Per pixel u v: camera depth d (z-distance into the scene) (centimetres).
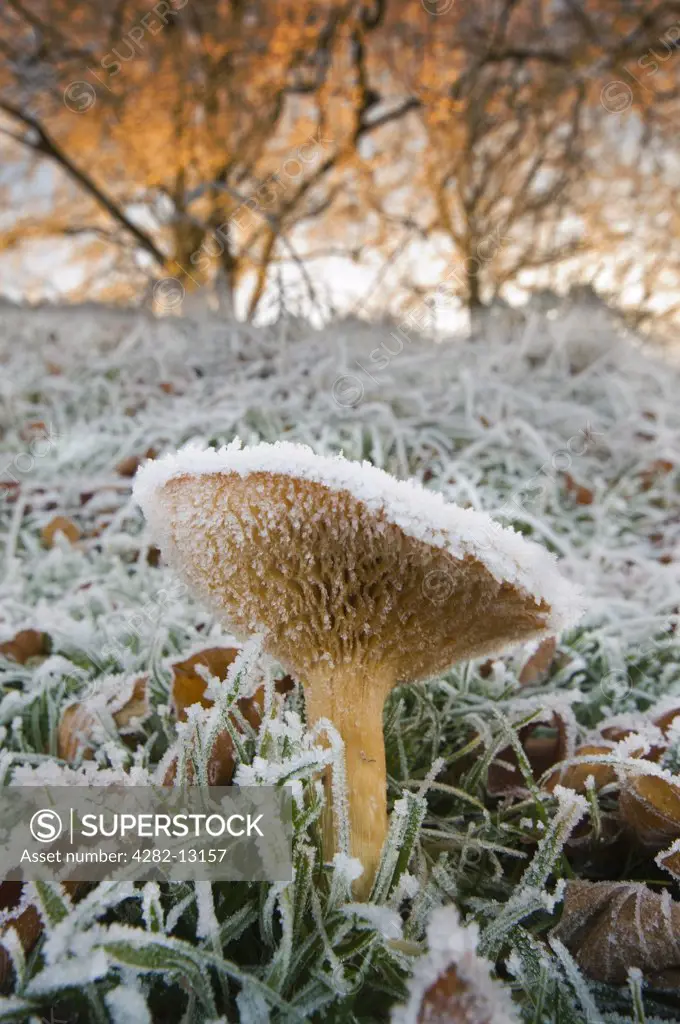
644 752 14
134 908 12
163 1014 11
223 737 13
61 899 10
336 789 11
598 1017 10
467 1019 8
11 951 10
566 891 12
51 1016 10
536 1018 10
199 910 10
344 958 10
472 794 15
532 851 14
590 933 11
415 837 11
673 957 11
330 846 11
